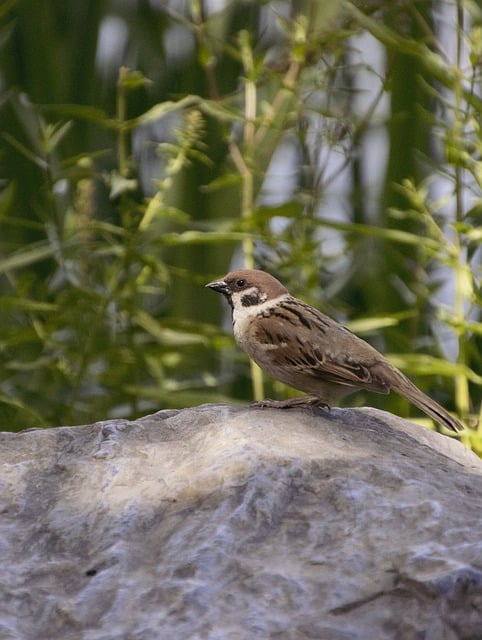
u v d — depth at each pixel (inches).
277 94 449.4
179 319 475.8
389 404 469.7
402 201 501.0
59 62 522.6
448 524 245.4
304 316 376.5
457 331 417.4
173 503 264.4
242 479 268.1
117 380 442.3
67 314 435.8
